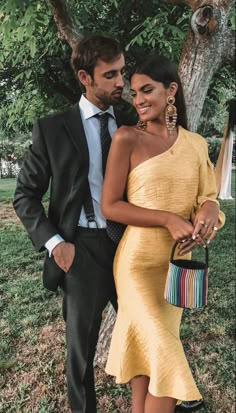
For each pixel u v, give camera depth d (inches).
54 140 73.0
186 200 67.3
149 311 66.6
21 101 170.6
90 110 74.1
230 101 107.0
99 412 97.4
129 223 67.1
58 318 137.6
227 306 149.2
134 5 146.9
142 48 145.4
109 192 67.6
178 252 67.1
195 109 102.6
